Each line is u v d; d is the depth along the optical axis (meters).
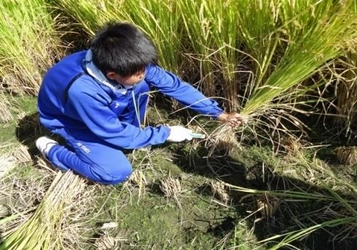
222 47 2.43
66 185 2.46
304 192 2.41
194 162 2.60
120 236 2.34
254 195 2.41
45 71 3.02
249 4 2.37
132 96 2.40
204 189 2.48
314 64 2.30
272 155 2.59
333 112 2.63
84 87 2.22
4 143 2.77
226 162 2.58
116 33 2.12
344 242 2.24
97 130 2.35
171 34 2.58
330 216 2.32
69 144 2.53
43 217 2.32
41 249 2.23
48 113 2.50
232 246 2.25
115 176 2.47
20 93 3.01
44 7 2.95
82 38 3.03
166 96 2.85
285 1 2.30
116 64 2.10
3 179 2.58
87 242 2.32
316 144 2.62
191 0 2.42
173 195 2.45
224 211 2.39
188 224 2.36
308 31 2.25
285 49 2.44
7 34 2.85
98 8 2.67
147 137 2.44
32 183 2.54
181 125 2.76
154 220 2.38
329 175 2.48
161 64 2.70
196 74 2.74
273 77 2.40
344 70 2.40
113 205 2.45
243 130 2.65
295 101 2.55
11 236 2.29
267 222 2.33
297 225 2.31
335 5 2.17
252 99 2.49
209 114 2.54
